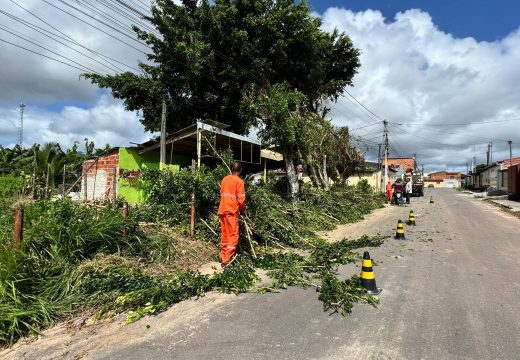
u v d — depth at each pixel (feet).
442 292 19.33
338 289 18.70
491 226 47.39
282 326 15.10
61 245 20.39
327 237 39.52
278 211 37.50
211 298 18.63
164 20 59.62
